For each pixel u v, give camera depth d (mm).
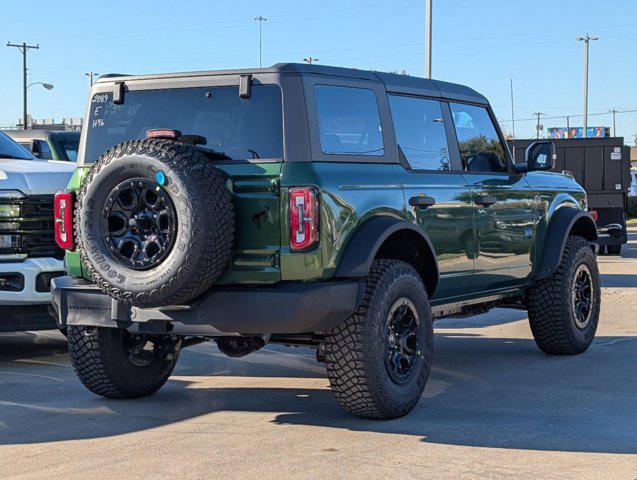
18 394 6945
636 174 43156
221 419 6098
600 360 8211
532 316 8344
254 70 5820
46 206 8180
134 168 5391
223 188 5402
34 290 8008
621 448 5312
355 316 5762
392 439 5520
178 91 6082
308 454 5203
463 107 7414
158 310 5699
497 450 5270
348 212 5738
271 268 5535
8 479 4781
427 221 6543
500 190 7500
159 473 4863
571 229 8891
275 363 8234
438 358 8406
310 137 5691
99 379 6531
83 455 5223
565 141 21312
